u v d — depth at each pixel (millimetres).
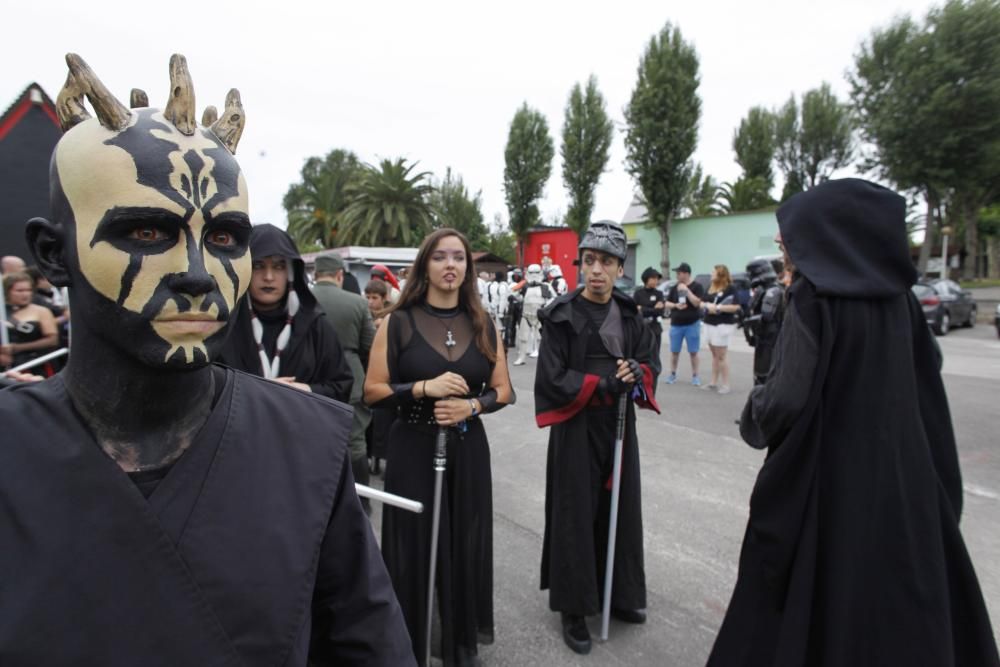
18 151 2797
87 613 557
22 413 625
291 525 696
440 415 1999
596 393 2361
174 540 619
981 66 16172
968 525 3344
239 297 696
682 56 22906
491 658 2256
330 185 35750
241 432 714
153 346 619
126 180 607
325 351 2301
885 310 1543
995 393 6703
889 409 1506
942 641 1441
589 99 28344
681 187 23578
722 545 3152
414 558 2088
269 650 636
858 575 1480
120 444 654
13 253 2928
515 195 29297
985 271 34438
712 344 6973
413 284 2180
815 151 32875
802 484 1530
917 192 18484
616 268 2436
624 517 2410
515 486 4074
